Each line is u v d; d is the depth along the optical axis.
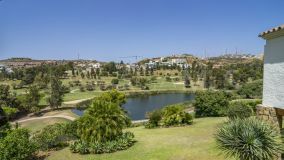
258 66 119.31
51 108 56.53
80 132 16.47
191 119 23.61
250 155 8.84
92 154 15.24
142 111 55.12
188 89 96.94
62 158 15.02
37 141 16.73
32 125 40.44
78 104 61.03
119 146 15.58
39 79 96.62
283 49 9.91
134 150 15.17
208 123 21.94
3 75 116.94
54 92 59.00
